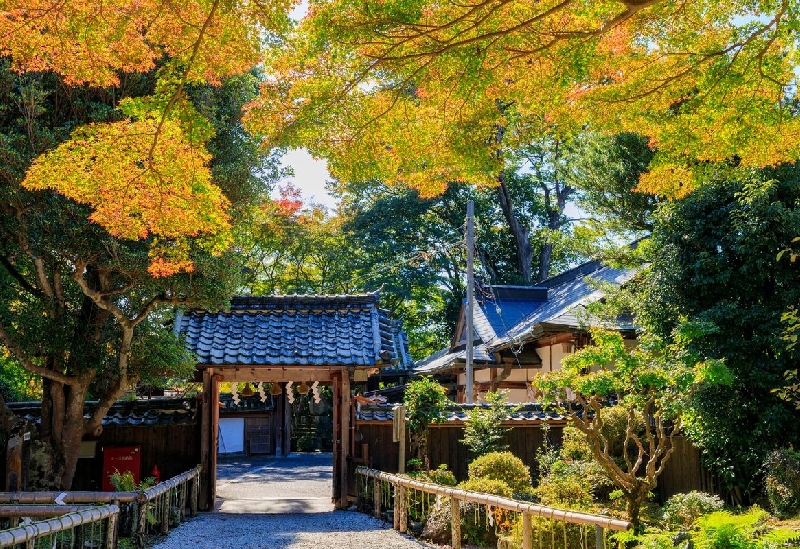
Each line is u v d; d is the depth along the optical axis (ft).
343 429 41.19
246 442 94.38
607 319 48.08
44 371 34.14
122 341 34.65
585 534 24.07
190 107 20.36
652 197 53.57
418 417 41.14
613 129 25.14
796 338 28.53
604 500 37.22
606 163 53.93
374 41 20.11
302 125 22.06
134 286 33.09
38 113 29.30
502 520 28.86
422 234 101.04
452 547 27.48
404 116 23.09
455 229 99.19
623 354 27.17
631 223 56.18
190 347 40.88
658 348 30.25
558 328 53.21
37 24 19.89
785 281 35.81
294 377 42.09
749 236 35.91
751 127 23.81
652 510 36.27
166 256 30.78
